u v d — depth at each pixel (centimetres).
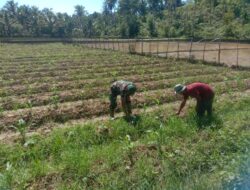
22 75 2306
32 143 971
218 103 1384
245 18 6900
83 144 1002
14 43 6469
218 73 2352
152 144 931
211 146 913
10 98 1579
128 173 787
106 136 1051
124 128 1088
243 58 3525
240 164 807
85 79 2162
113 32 8619
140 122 1129
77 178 767
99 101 1482
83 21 11100
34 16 10200
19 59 3338
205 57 3650
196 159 834
